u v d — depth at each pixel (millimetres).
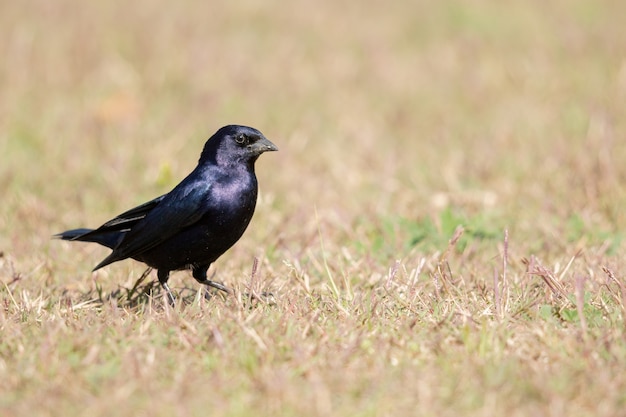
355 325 9750
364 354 9062
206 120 20781
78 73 23609
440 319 9883
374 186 16844
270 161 18250
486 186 16453
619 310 9867
